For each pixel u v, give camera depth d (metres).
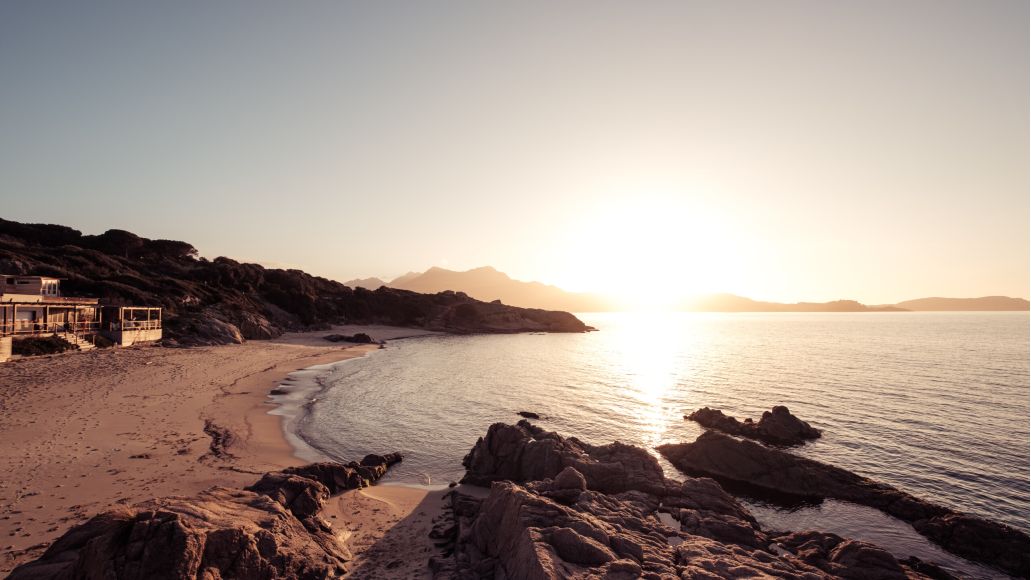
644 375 60.06
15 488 17.56
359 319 133.75
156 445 23.80
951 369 63.19
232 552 11.24
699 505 18.88
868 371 62.22
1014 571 16.81
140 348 56.59
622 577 11.09
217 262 119.75
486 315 149.12
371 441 29.06
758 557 14.26
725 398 45.53
